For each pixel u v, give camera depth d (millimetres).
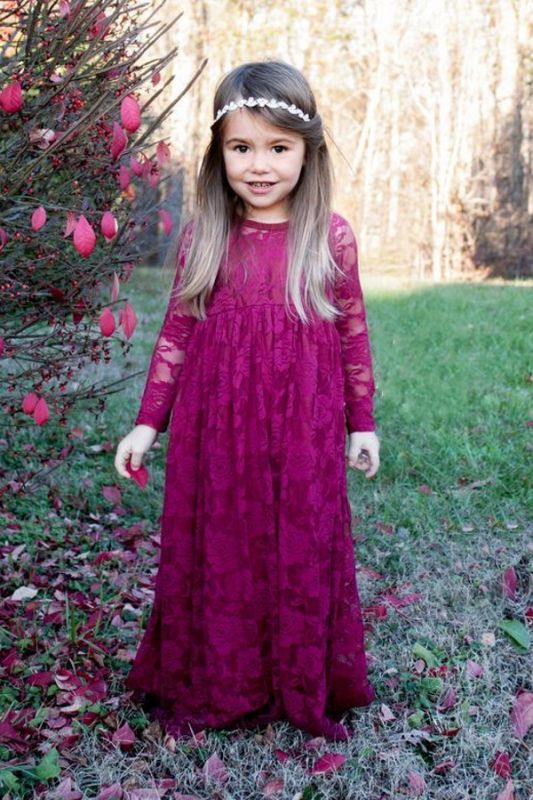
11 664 2311
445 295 8281
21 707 2172
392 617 2566
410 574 2828
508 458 3596
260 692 2049
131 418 4324
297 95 1903
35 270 2160
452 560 2861
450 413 4207
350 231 2098
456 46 12297
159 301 7594
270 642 2025
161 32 2184
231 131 1918
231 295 1979
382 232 15477
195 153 10914
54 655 2389
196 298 2027
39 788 1900
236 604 1986
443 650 2398
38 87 1934
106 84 2033
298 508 1941
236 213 2033
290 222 1999
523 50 12211
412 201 13805
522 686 2248
